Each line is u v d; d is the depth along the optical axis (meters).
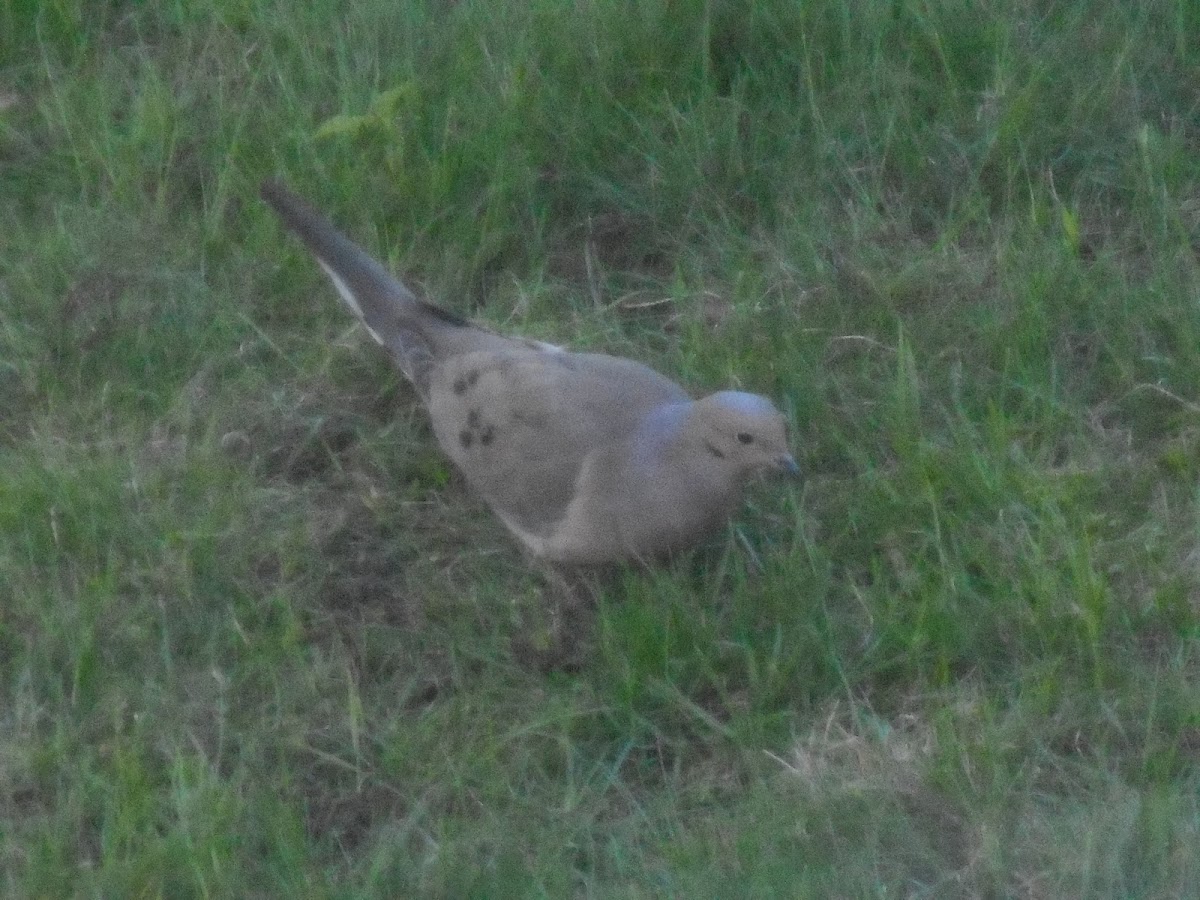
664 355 9.94
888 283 10.02
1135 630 8.32
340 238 9.77
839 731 8.03
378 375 9.86
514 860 7.54
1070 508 8.78
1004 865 7.32
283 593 8.70
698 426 8.36
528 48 11.11
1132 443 9.30
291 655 8.45
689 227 10.63
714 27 11.27
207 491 9.19
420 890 7.45
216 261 10.48
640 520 8.48
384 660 8.56
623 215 10.70
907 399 9.25
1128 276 10.09
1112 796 7.57
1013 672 8.21
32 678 8.29
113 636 8.48
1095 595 8.21
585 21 11.21
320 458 9.62
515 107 10.84
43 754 7.95
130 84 11.49
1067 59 11.04
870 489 8.95
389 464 9.49
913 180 10.70
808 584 8.56
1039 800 7.69
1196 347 9.51
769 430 8.27
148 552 8.86
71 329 10.05
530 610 8.73
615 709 8.22
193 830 7.56
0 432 9.68
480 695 8.34
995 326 9.70
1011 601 8.32
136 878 7.39
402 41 11.34
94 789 7.81
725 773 8.02
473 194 10.75
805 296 10.03
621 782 8.03
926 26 11.16
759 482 8.98
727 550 8.68
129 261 10.30
